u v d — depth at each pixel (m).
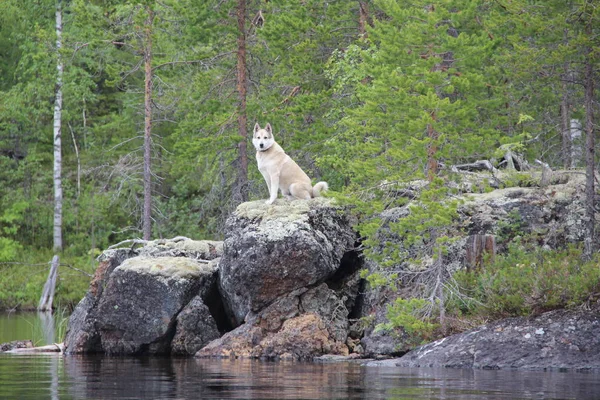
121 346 26.19
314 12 36.84
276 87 37.91
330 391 16.02
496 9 29.06
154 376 19.06
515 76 27.06
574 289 21.50
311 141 36.34
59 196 56.75
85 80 56.66
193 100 38.62
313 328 24.36
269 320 25.00
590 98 25.14
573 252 23.58
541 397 15.01
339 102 36.34
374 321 25.11
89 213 56.66
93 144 58.03
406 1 27.14
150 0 38.41
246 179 36.38
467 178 26.19
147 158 39.66
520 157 30.36
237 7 36.34
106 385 17.28
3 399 15.11
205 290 26.78
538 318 21.53
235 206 36.75
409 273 24.64
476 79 23.95
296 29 35.47
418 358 21.69
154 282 25.92
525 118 28.58
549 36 26.20
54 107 58.34
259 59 37.84
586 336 20.52
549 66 26.64
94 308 27.53
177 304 25.83
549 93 29.06
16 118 58.88
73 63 57.22
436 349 21.73
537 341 20.75
